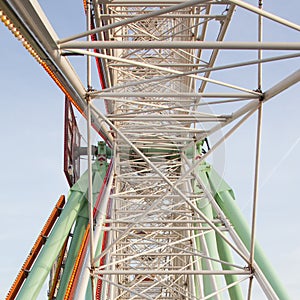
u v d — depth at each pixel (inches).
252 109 315.9
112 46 231.9
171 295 568.4
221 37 429.4
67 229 472.7
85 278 340.5
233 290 429.4
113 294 459.2
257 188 313.4
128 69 549.3
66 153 499.8
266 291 315.0
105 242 492.4
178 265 573.9
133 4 432.1
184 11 493.7
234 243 380.2
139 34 508.1
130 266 542.0
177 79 402.6
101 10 450.6
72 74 271.3
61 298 461.4
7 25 191.9
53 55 233.1
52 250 451.5
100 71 452.1
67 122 500.7
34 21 198.8
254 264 337.7
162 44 230.4
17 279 459.8
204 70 289.3
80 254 476.1
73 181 522.6
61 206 525.3
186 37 520.7
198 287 462.0
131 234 475.2
